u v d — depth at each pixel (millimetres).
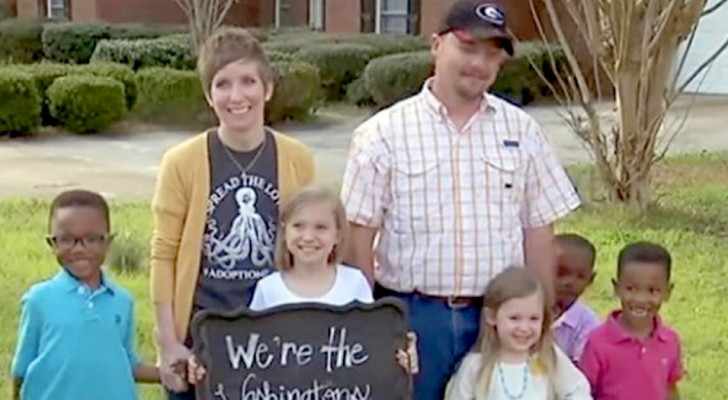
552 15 8992
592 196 8789
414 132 3076
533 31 16891
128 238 6906
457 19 2996
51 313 3086
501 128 3107
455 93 3051
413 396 3150
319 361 2971
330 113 15828
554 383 3211
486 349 3164
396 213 3102
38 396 3088
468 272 3090
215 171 3084
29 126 13406
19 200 9086
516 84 15578
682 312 5883
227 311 2990
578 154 11781
